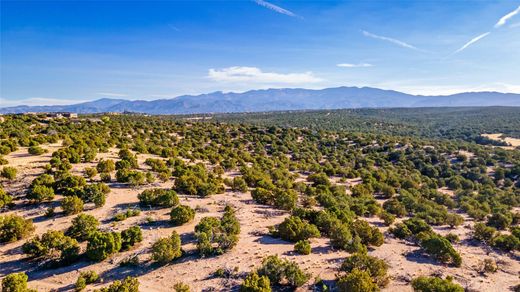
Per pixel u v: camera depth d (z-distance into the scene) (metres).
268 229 37.44
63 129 86.06
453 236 42.31
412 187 75.88
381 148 118.75
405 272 29.83
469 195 73.06
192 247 30.73
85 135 80.00
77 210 36.72
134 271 26.56
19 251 29.02
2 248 29.39
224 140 110.25
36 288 23.66
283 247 32.59
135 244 30.72
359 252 30.47
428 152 111.94
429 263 32.84
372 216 51.22
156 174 54.72
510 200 69.69
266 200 48.19
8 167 45.62
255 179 59.56
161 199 40.34
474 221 55.56
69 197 36.81
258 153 99.88
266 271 25.31
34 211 36.59
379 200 65.88
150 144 83.94
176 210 35.75
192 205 42.31
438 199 68.69
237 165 79.31
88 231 31.23
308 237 34.81
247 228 36.97
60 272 26.17
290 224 35.03
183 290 22.80
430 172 94.06
